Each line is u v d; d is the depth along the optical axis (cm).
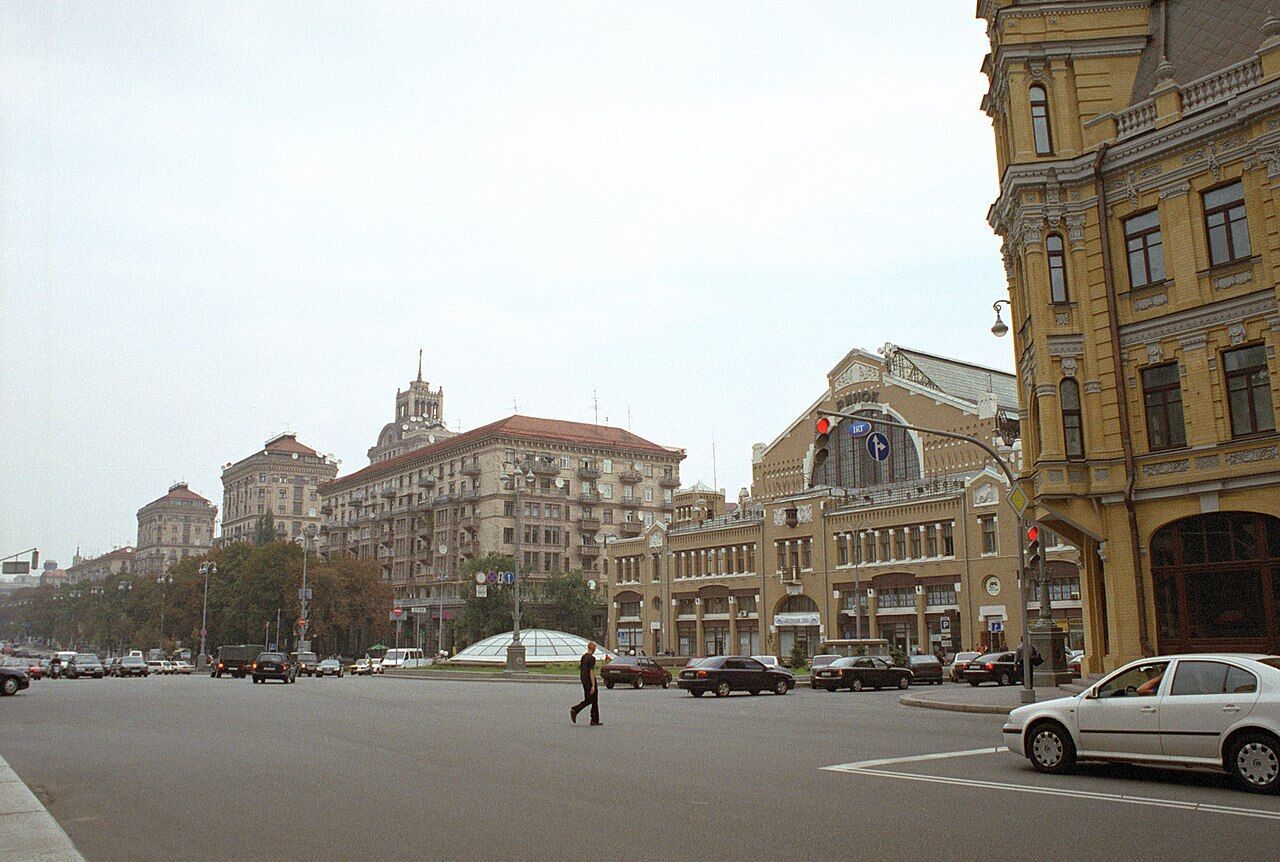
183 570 11481
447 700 3200
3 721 2273
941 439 7388
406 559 12431
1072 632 5803
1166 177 2692
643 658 4478
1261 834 922
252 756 1573
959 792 1172
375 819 1026
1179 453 2598
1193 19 2864
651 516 12306
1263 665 1194
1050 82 2942
